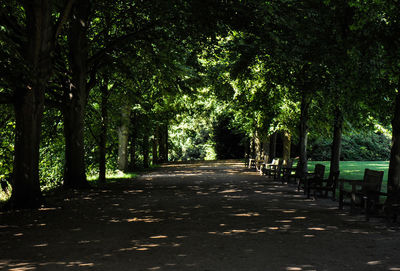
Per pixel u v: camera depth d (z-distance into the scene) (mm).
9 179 22625
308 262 5898
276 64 17312
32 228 8578
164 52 16875
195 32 15352
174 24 16266
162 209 11148
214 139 53938
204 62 21359
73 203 12492
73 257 6242
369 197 9289
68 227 8664
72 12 15906
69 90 16531
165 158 49250
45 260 6082
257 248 6723
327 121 19547
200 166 36250
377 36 10625
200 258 6129
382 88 12031
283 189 16516
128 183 19594
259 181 20406
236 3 13352
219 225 8766
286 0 13406
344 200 12883
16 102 11914
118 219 9617
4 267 5734
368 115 17219
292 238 7465
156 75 18844
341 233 7902
